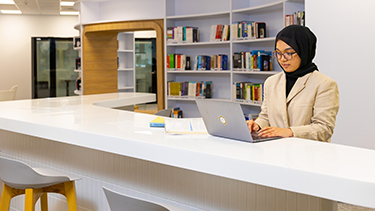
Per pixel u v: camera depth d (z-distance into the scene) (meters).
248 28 5.38
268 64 5.29
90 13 7.26
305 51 2.28
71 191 2.15
